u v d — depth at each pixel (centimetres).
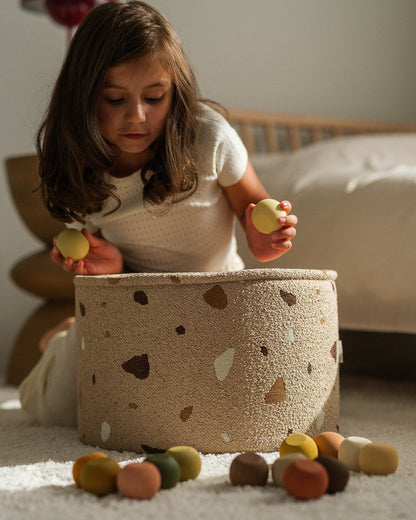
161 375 86
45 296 163
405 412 118
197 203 103
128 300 88
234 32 240
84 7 182
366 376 166
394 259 129
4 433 104
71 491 71
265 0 246
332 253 141
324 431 92
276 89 248
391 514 62
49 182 103
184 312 85
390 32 273
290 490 67
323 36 258
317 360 91
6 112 207
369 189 142
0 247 207
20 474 78
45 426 110
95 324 91
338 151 180
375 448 76
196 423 85
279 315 87
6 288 208
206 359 85
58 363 110
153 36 92
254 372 85
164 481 70
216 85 236
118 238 109
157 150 99
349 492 69
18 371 163
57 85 100
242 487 71
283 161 181
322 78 257
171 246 108
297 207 154
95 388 92
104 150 96
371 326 133
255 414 85
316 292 91
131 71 91
